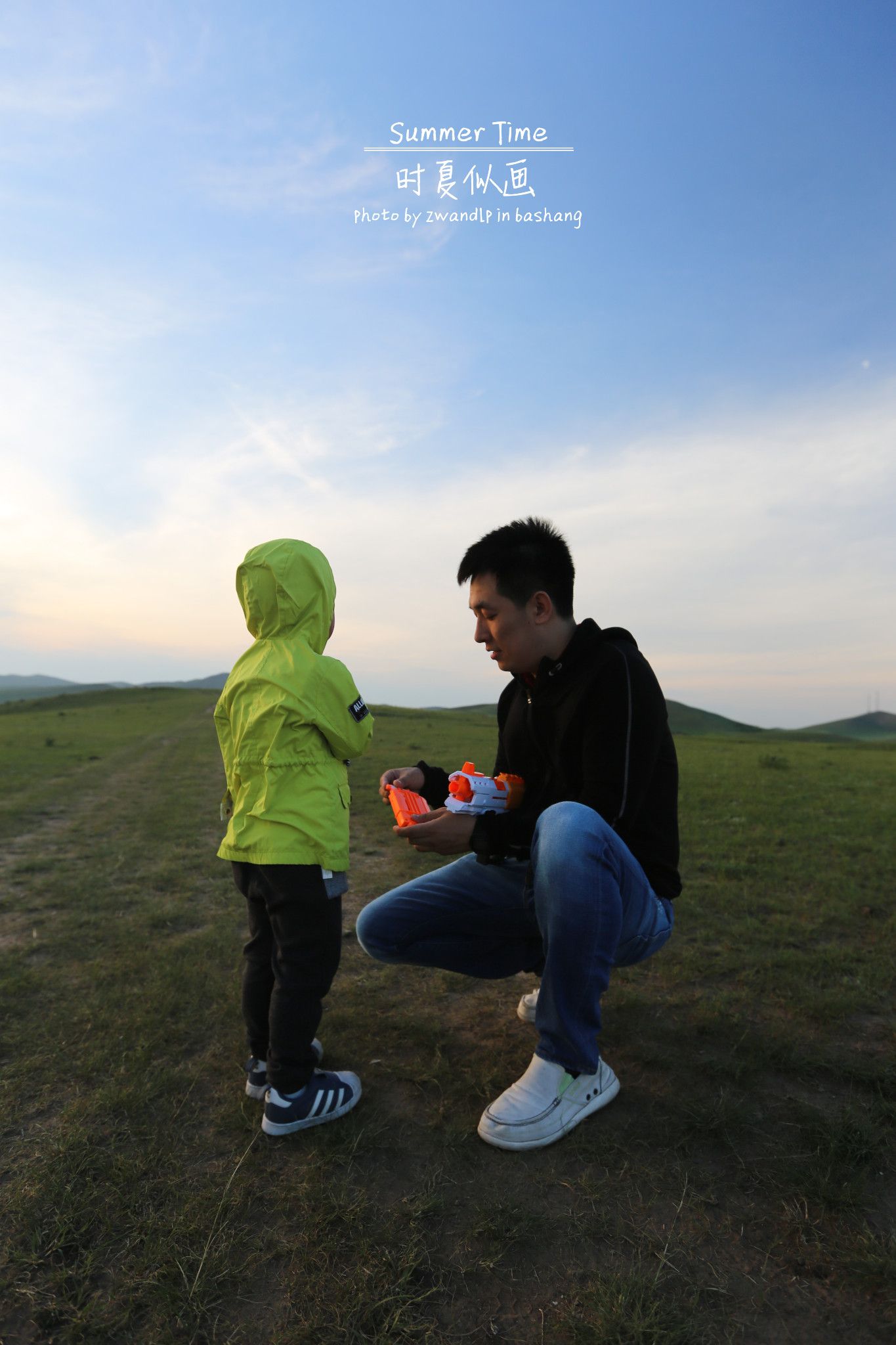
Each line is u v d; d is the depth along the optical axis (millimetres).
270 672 1931
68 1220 1469
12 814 7430
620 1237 1437
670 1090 1960
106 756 15086
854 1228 1447
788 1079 2027
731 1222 1475
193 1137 1790
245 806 1912
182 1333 1231
